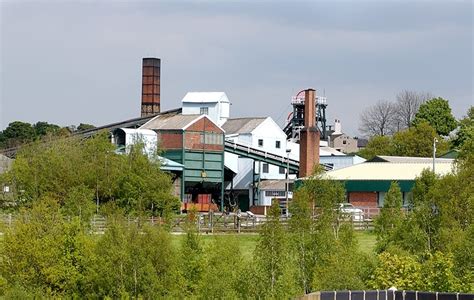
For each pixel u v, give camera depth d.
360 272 81.19
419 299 59.19
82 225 89.69
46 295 82.50
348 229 89.62
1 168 184.00
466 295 58.72
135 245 81.88
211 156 196.12
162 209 146.12
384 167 175.25
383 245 93.62
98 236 91.00
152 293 80.81
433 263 79.88
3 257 84.19
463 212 95.75
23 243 83.56
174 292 81.12
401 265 79.94
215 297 78.81
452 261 81.25
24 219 87.75
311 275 82.38
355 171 174.38
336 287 77.44
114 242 82.56
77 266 83.62
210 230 129.50
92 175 148.88
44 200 109.31
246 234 127.44
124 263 81.44
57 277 83.12
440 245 90.19
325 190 111.62
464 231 91.56
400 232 93.62
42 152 156.12
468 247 81.94
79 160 151.62
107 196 148.88
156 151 173.88
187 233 89.19
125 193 148.12
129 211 142.62
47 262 83.44
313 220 90.31
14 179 151.62
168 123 197.88
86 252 83.25
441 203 95.75
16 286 81.25
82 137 189.50
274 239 80.94
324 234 85.00
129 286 81.12
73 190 136.62
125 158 152.38
